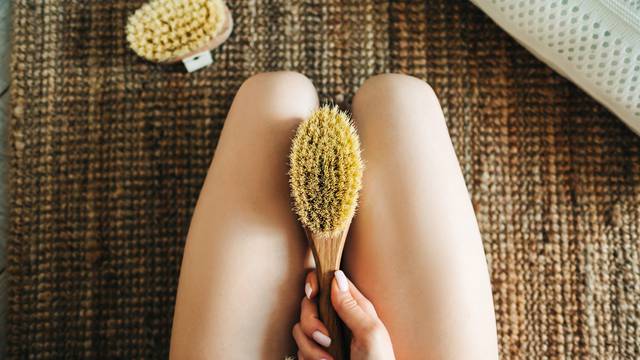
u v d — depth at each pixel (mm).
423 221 629
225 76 873
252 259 634
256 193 648
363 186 652
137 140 867
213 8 795
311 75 873
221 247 635
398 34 877
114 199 861
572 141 864
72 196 861
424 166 645
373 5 879
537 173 862
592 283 848
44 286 852
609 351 841
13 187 862
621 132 862
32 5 875
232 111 691
